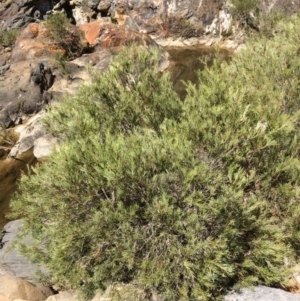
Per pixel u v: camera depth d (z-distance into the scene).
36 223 6.52
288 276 6.30
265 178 6.78
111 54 24.41
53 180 5.93
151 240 5.71
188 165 5.75
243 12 31.17
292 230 6.51
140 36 26.59
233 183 5.75
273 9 29.81
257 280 5.89
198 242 5.50
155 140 5.95
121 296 5.84
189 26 33.44
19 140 16.22
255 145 6.39
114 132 7.52
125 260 5.57
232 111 6.40
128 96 7.78
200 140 6.23
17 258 8.52
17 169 14.72
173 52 31.38
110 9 36.41
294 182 6.94
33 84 19.11
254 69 10.00
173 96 8.08
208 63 27.17
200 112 6.57
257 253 6.00
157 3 33.75
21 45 23.58
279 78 9.61
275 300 5.59
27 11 32.28
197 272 5.57
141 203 5.86
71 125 7.33
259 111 7.00
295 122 8.42
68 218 5.89
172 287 5.69
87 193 5.77
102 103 8.02
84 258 5.93
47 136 15.65
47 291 7.50
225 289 5.87
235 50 30.78
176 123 6.74
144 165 5.63
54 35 23.77
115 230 5.60
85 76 21.92
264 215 6.19
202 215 5.52
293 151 7.13
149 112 7.69
